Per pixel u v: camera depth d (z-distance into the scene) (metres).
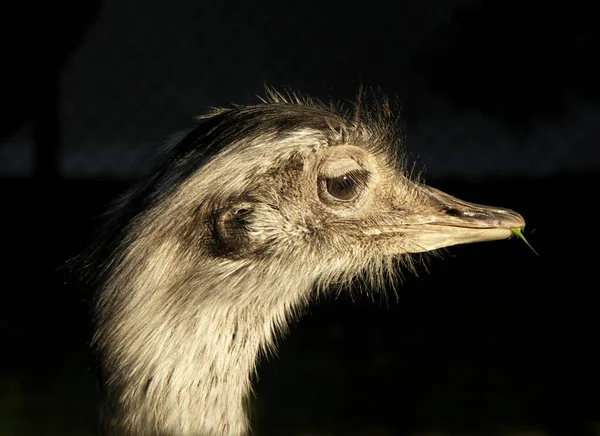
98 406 6.64
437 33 14.78
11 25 14.11
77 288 6.97
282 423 10.41
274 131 6.80
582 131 15.71
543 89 14.52
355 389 11.42
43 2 14.10
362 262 7.33
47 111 14.70
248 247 6.65
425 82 14.97
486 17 14.33
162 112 16.72
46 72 14.64
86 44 16.73
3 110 14.70
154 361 6.38
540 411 10.73
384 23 15.62
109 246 6.66
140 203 6.64
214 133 6.72
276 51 16.23
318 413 10.65
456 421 10.41
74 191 14.45
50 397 10.91
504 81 14.52
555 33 14.18
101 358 6.49
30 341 12.53
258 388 11.54
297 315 7.34
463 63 14.59
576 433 10.25
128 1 16.88
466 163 15.61
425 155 15.55
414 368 12.13
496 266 13.99
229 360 6.65
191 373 6.47
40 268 13.83
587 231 13.97
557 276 13.84
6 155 17.55
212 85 16.58
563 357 12.38
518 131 14.95
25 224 14.11
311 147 6.95
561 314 13.36
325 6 15.90
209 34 16.56
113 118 16.81
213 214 6.50
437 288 13.91
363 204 7.28
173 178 6.60
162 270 6.39
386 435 10.13
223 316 6.63
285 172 6.84
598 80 14.34
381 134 7.47
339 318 13.59
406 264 7.84
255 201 6.69
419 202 7.49
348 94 15.58
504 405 10.89
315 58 16.00
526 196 14.31
